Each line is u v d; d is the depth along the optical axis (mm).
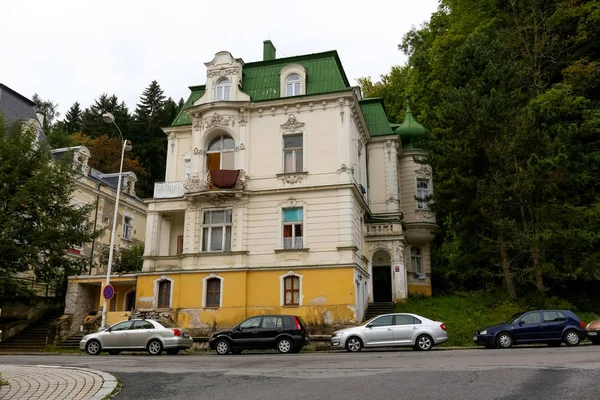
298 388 8672
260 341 18344
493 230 26375
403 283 29125
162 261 27422
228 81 28859
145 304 26703
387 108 51188
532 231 24859
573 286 29172
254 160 27281
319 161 26375
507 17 34219
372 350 19062
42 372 10977
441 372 9945
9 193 27047
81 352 22094
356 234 26375
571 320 18578
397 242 29766
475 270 29469
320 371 10766
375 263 32312
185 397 8117
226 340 18562
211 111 28078
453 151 26031
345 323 23797
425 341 17859
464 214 27234
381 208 31781
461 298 28594
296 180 26391
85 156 37906
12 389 8750
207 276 26094
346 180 25734
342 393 8133
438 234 36625
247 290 25500
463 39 35406
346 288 24250
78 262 31047
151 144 60531
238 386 9023
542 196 24578
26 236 27000
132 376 10500
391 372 10211
